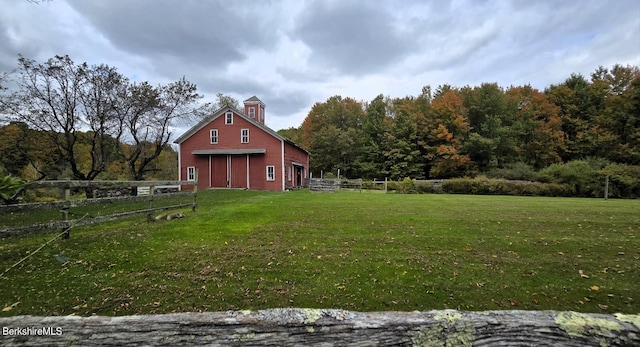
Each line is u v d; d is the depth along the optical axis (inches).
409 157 1318.9
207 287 137.3
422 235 229.0
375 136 1496.1
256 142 868.0
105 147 700.0
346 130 1681.8
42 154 647.1
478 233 236.1
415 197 593.3
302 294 132.9
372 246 199.8
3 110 511.5
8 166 626.2
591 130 1145.4
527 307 124.4
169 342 56.6
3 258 165.6
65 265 158.2
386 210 361.4
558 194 751.7
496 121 1258.0
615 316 59.2
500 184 776.3
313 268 160.4
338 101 1809.8
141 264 161.9
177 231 235.1
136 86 639.8
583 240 216.1
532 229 251.3
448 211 355.3
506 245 203.2
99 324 58.0
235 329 57.2
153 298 126.4
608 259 176.6
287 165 916.0
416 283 144.1
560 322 57.9
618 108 1000.2
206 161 888.9
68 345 56.7
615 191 705.6
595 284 144.0
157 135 717.9
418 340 57.1
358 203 444.5
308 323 57.7
